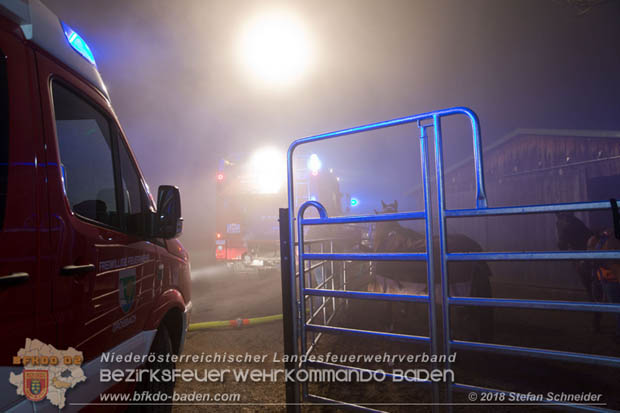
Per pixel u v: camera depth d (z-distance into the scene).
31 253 1.33
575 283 8.20
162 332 2.63
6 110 1.34
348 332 2.46
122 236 2.08
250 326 5.51
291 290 2.64
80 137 1.90
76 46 1.99
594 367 3.65
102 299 1.78
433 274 2.16
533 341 4.46
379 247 5.07
